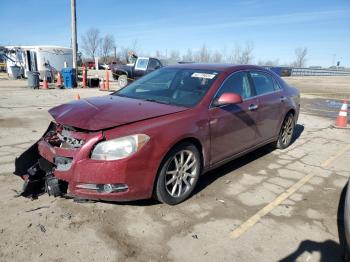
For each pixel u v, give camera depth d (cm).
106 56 5844
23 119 833
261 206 401
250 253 309
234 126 461
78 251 297
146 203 388
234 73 486
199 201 404
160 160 355
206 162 424
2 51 2422
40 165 383
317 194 445
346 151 659
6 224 332
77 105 409
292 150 647
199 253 304
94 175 332
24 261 280
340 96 1884
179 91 451
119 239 317
